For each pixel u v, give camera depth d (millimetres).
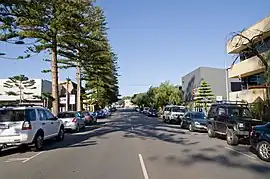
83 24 30031
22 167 9984
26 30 23438
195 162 10703
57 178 8336
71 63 39031
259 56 22406
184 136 20391
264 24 27547
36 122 13977
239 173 8930
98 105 72375
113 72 67812
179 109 36219
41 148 14266
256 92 30484
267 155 10984
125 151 13430
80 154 12680
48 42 27234
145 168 9633
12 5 16625
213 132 19172
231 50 32719
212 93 49438
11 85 45438
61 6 22078
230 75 36781
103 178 8289
